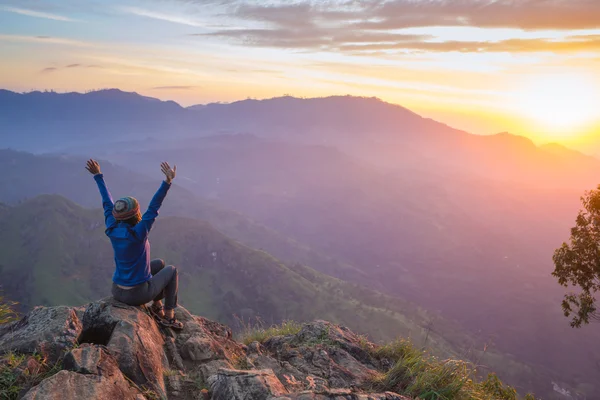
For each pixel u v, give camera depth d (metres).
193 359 3.54
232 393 2.89
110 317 3.29
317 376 3.55
